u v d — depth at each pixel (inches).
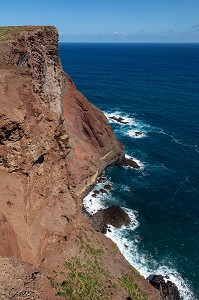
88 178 2556.6
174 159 3250.5
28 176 1449.3
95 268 1533.0
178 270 1956.2
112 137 2967.5
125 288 1534.2
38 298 807.1
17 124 1382.9
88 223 1831.9
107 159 2923.2
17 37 1971.0
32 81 1745.8
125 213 2363.4
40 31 2330.2
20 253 1222.3
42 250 1405.0
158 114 4626.0
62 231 1550.2
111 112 4672.7
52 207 1587.1
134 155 3297.2
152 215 2421.3
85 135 2837.1
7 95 1430.9
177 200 2608.3
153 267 1959.9
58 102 2524.6
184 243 2177.7
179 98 5580.7
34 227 1403.8
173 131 3983.8
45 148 1552.7
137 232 2236.7
